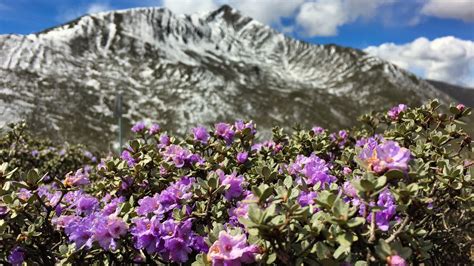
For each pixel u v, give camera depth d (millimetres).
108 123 109312
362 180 2066
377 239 2211
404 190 2168
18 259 2986
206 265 2250
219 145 4316
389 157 2250
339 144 5379
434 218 3678
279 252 2137
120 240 2777
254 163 4246
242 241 2242
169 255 2672
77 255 2871
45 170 9961
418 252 2412
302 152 4848
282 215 2195
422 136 4023
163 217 2914
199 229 2893
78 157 12008
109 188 3922
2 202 3043
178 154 3924
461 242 4242
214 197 2990
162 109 129750
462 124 3898
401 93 193625
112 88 137125
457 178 2809
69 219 3092
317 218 2223
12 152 8836
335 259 2119
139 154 3953
